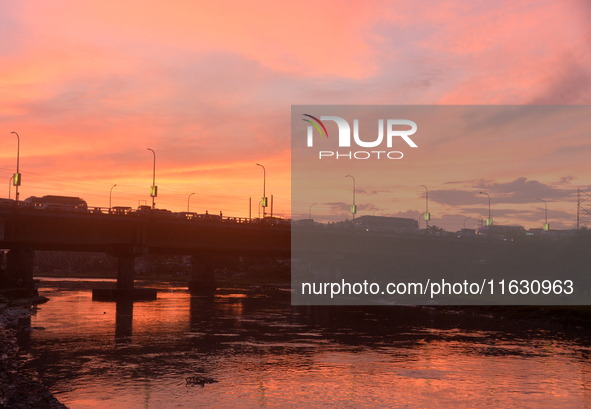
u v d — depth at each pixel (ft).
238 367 102.63
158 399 78.43
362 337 148.87
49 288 386.32
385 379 93.40
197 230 325.01
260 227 342.23
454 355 119.34
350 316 216.95
